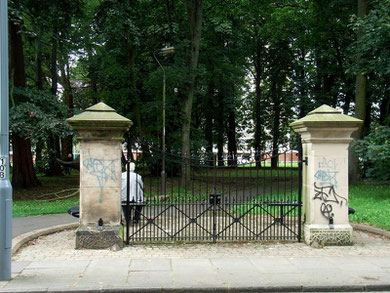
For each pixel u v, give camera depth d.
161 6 22.52
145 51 23.48
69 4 18.28
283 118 35.94
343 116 8.21
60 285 5.60
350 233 8.20
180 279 5.89
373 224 10.19
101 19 18.59
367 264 6.73
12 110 16.02
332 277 6.00
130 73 22.78
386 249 7.85
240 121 41.62
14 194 17.92
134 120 23.83
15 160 20.19
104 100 23.84
